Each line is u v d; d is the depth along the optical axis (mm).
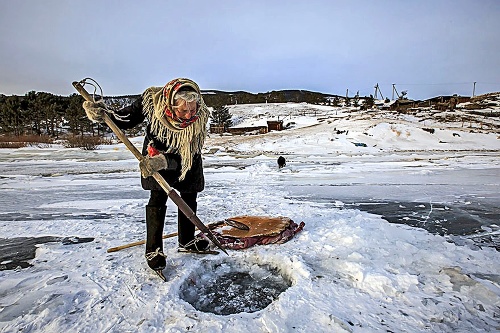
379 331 2164
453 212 5223
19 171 11344
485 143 23250
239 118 48312
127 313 2395
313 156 17062
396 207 5594
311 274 2936
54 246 3785
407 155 17422
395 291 2607
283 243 3711
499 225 4527
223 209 5488
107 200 6422
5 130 42281
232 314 2439
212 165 13016
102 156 17562
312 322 2252
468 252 3395
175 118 3000
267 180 8805
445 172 10156
